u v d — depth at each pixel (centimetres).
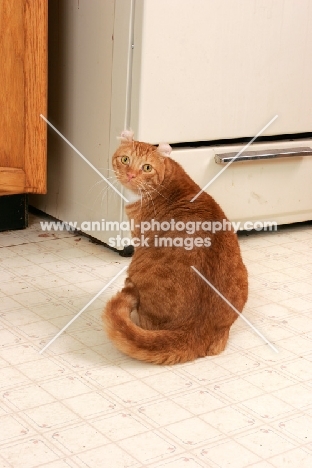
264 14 192
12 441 113
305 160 217
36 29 182
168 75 182
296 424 122
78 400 126
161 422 121
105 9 183
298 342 154
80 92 200
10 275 182
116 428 118
